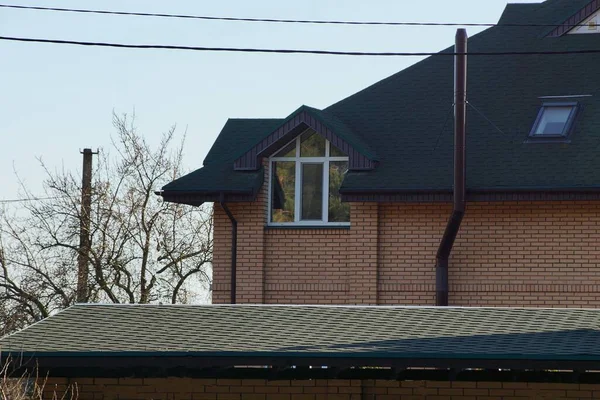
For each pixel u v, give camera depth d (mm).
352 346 23094
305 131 36000
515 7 41438
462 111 33000
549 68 38406
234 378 25828
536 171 33750
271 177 36281
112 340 24531
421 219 34625
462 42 33281
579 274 33406
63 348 23812
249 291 35500
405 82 39156
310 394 25812
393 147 36062
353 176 34625
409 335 24156
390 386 25594
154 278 52438
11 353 23484
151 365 23297
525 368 21984
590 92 37062
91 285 49844
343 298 34938
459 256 34281
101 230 50469
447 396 25375
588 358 21641
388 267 34719
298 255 35469
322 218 35781
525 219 33875
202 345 23703
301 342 23734
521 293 33688
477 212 34219
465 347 22672
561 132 35188
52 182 51094
